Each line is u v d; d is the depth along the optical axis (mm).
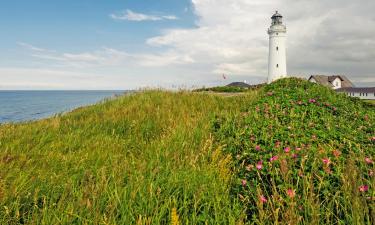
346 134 7594
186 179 4977
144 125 9664
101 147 7340
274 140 7180
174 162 5926
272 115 9734
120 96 15617
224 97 15703
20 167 5656
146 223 3777
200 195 4504
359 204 3844
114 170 5367
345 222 3975
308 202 4047
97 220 3795
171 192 4711
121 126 9758
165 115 10992
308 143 6801
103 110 12539
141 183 4742
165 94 15430
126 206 4082
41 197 4598
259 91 16219
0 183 4609
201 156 6508
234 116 10062
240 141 7496
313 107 11055
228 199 4730
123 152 7152
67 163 6043
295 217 3713
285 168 4773
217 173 5598
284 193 4609
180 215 4262
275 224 3768
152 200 4285
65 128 9531
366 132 8523
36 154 6562
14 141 7457
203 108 12539
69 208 4051
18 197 4387
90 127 9680
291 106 11195
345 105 12930
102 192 4445
